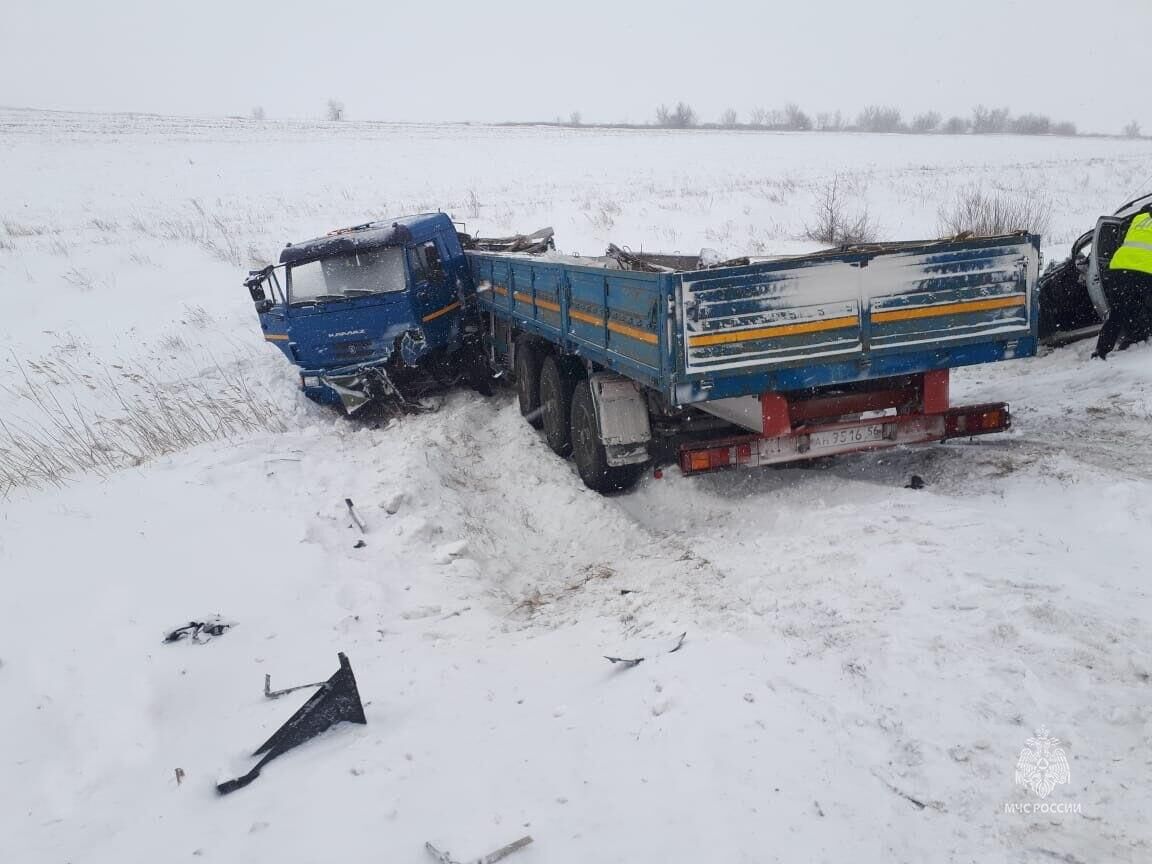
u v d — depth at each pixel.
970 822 2.64
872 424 5.85
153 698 3.98
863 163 37.19
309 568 5.50
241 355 12.62
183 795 3.32
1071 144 50.75
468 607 5.10
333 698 3.66
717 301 5.13
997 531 4.68
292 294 9.72
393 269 9.73
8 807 3.39
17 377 12.09
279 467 7.63
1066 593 3.85
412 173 35.34
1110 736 2.90
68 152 38.72
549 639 4.53
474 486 7.58
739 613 4.28
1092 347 9.25
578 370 7.69
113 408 10.80
